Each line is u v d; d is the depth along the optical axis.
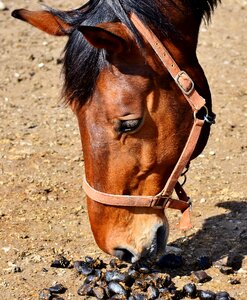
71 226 6.30
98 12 4.76
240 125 8.30
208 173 7.25
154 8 4.78
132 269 5.41
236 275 5.51
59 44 10.46
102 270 5.58
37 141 7.94
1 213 6.48
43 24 4.89
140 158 4.81
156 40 4.75
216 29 11.08
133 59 4.68
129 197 4.86
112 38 4.48
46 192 6.87
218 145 7.85
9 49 10.20
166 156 4.88
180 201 5.08
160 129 4.81
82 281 5.49
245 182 7.06
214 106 8.72
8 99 8.91
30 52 10.11
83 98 4.68
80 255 5.86
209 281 5.44
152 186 4.91
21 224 6.32
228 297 5.12
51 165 7.42
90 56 4.63
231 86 9.26
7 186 6.98
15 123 8.34
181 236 6.08
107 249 4.94
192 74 4.96
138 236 4.92
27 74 9.48
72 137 8.07
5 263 5.74
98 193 4.84
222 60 10.02
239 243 5.94
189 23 4.99
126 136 4.74
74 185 7.02
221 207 6.56
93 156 4.78
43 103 8.86
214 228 6.20
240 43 10.64
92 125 4.72
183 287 5.25
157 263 5.62
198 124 4.91
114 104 4.65
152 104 4.75
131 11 4.75
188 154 4.93
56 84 9.29
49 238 6.10
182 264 5.64
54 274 5.59
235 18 11.54
